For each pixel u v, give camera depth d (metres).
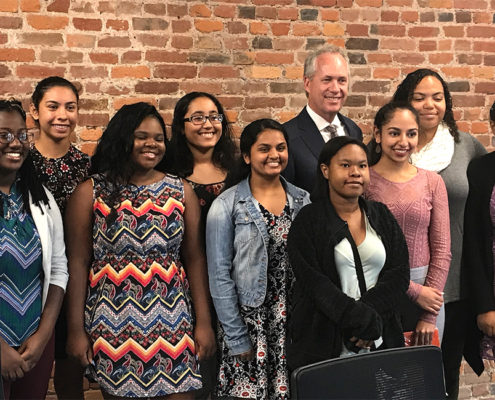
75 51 3.26
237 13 3.46
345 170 2.32
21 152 2.19
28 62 3.21
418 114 2.69
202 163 2.87
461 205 2.86
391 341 2.33
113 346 2.28
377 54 3.65
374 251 2.32
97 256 2.37
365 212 2.38
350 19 3.60
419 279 2.63
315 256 2.29
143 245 2.31
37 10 3.20
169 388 2.29
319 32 3.56
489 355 2.91
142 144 2.35
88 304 2.36
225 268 2.46
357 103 3.65
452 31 3.73
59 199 2.73
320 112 2.94
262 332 2.43
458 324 2.95
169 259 2.37
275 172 2.46
